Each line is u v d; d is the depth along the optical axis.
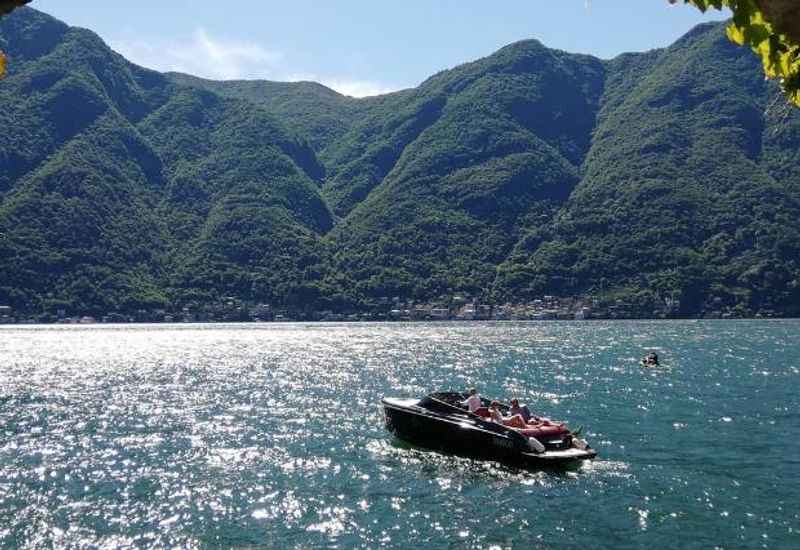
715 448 33.72
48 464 31.50
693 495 26.23
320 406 48.41
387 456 33.09
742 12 5.03
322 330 175.12
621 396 52.06
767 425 39.44
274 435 38.06
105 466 31.22
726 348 101.62
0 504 25.56
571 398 51.22
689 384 58.88
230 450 34.41
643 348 103.19
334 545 21.77
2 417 43.94
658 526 23.05
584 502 25.62
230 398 52.38
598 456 32.41
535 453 29.66
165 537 22.44
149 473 30.05
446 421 33.09
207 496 26.77
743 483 27.67
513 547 21.50
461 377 65.88
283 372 71.44
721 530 22.59
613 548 21.27
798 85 5.30
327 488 27.80
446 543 21.86
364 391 56.38
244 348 109.25
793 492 26.39
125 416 44.34
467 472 30.05
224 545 21.81
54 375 69.38
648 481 28.19
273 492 27.27
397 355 93.19
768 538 21.86
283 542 22.02
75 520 23.95
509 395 53.06
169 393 55.38
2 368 76.69
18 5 3.92
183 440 36.78
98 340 133.62
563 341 121.38
